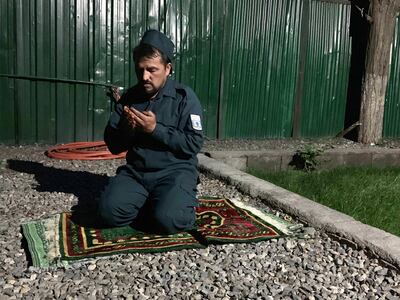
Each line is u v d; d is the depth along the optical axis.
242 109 7.95
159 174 3.72
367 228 3.74
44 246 3.38
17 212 4.16
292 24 8.05
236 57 7.78
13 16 6.61
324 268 3.29
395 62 8.71
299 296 2.90
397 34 8.63
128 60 7.18
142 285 2.93
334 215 4.03
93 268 3.11
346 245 3.65
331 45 8.35
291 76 8.17
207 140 7.78
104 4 6.96
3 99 6.71
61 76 6.91
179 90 3.78
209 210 4.27
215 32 7.59
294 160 6.93
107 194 3.72
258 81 7.98
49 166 5.86
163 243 3.47
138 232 3.69
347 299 2.89
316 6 8.17
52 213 4.16
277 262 3.33
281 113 8.21
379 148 7.76
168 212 3.55
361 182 5.87
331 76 8.44
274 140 8.12
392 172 6.62
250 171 6.42
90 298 2.76
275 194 4.64
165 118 3.73
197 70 7.57
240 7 7.70
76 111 7.05
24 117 6.84
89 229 3.73
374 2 8.02
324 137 8.56
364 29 8.23
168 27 7.32
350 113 8.62
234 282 3.03
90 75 7.04
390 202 5.09
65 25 6.83
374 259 3.42
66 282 2.93
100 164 6.11
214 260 3.31
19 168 5.71
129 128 3.63
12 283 2.89
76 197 4.65
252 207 4.44
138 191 3.73
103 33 7.02
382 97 8.35
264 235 3.69
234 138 7.97
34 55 6.77
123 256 3.29
